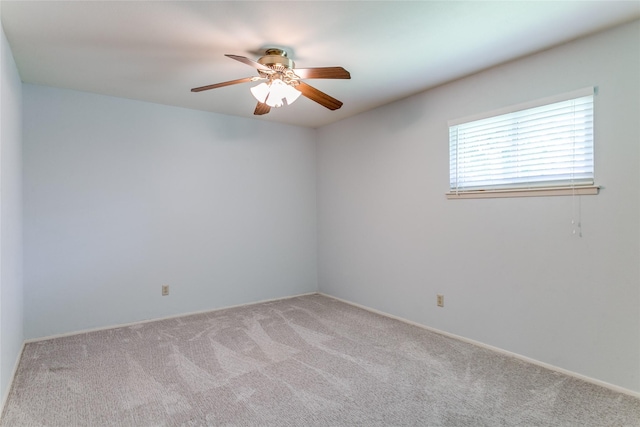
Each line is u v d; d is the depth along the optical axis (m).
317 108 3.90
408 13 1.98
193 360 2.69
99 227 3.40
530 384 2.29
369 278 4.05
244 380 2.37
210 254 4.04
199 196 3.96
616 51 2.17
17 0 1.83
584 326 2.34
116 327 3.44
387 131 3.77
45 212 3.14
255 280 4.38
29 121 3.07
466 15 2.01
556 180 2.47
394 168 3.70
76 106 3.28
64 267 3.23
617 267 2.19
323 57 2.56
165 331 3.32
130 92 3.33
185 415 1.97
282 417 1.95
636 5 1.92
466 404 2.07
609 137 2.21
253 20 2.04
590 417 1.93
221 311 4.00
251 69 2.76
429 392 2.21
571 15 2.02
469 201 3.00
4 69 2.16
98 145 3.39
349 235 4.34
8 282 2.29
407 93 3.42
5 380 2.15
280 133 4.59
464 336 3.07
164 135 3.75
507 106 2.70
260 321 3.63
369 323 3.56
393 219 3.73
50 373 2.47
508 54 2.54
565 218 2.42
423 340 3.08
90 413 1.99
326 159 4.71
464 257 3.05
